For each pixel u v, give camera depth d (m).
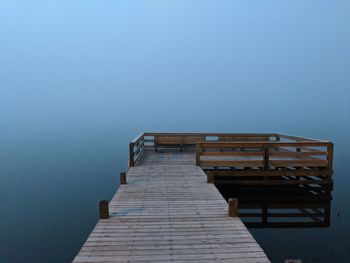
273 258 6.05
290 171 9.11
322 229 7.60
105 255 3.52
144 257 3.47
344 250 6.39
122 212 5.12
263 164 9.13
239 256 3.52
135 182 7.38
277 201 9.30
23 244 7.93
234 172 9.11
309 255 6.17
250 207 9.06
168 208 5.35
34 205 11.46
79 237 8.41
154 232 4.22
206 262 3.36
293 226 7.82
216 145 9.27
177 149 13.95
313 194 9.40
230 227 4.43
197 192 6.46
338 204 9.88
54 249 7.63
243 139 13.56
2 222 9.62
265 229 7.60
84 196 12.84
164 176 8.03
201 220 4.73
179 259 3.42
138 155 11.06
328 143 9.09
